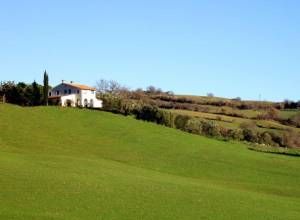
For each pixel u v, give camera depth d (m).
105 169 59.94
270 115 157.00
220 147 92.75
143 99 178.62
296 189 64.31
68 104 142.50
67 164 59.50
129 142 84.69
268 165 81.00
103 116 101.31
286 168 79.88
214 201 47.28
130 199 43.88
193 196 48.53
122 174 57.78
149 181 54.78
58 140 78.50
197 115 153.12
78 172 54.50
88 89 157.25
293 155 95.75
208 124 120.56
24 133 78.38
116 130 91.25
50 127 85.56
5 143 70.62
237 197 51.31
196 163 76.56
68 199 41.34
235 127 138.38
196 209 42.84
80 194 43.56
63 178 49.59
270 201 51.47
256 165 80.00
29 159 59.88
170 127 110.25
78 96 155.25
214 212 42.44
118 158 73.38
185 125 116.81
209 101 177.62
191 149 86.38
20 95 127.25
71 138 81.19
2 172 48.81
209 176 69.06
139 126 98.56
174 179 60.59
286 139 128.62
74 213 37.22
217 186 59.69
